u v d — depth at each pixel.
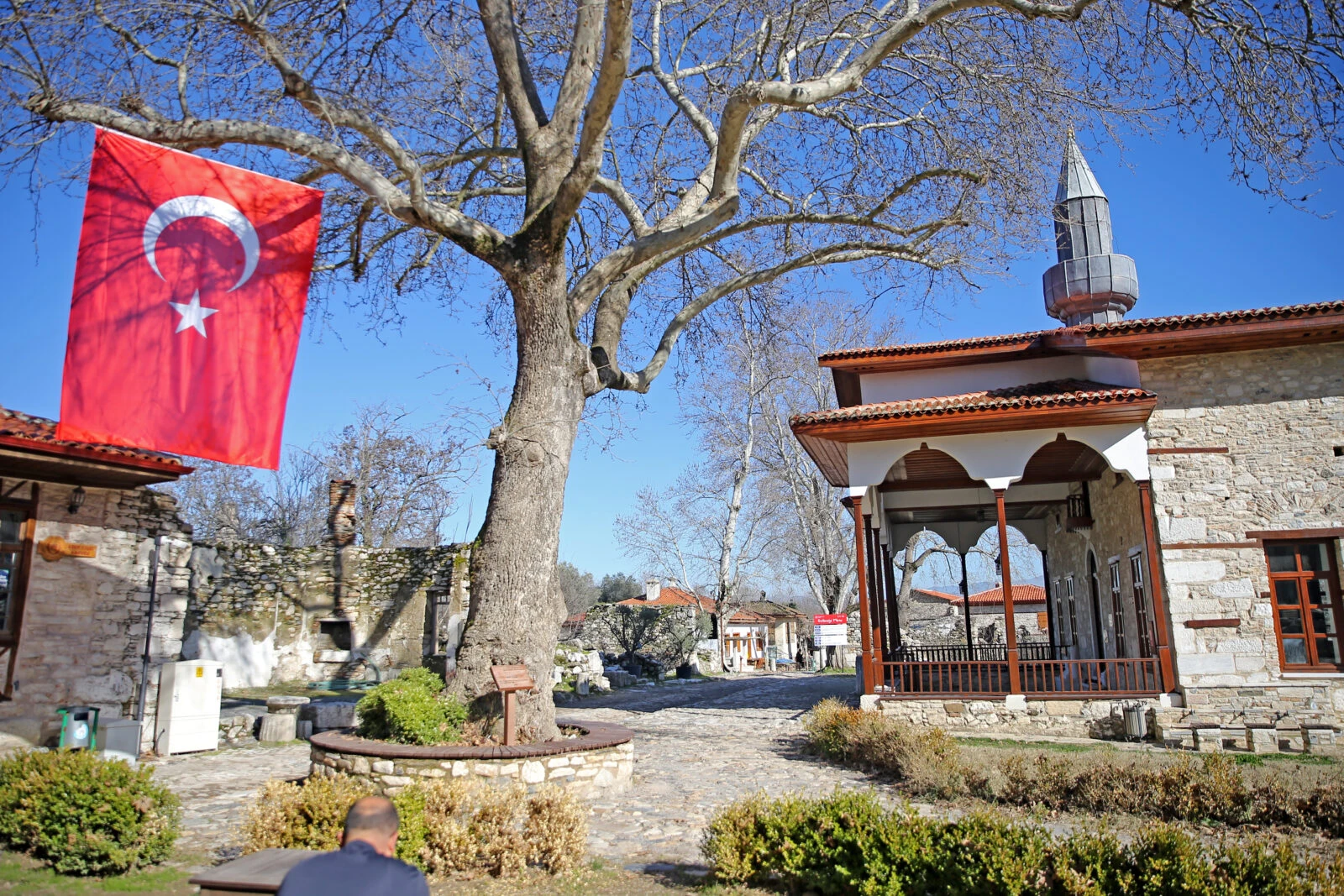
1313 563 13.33
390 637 22.30
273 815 6.14
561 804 6.43
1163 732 12.79
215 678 12.77
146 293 7.40
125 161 7.48
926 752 9.45
